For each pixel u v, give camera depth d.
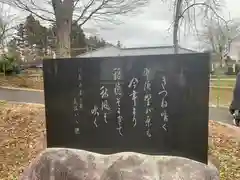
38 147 5.30
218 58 17.69
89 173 2.39
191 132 2.42
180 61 2.42
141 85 2.52
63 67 2.67
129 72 2.54
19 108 8.38
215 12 9.55
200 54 2.37
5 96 13.16
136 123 2.54
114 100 2.58
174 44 9.57
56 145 2.71
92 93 2.63
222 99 12.41
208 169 2.32
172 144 2.47
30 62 23.77
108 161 2.43
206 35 14.66
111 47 17.64
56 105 2.70
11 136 6.29
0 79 19.14
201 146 2.40
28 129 6.60
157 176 2.24
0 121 7.14
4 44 23.50
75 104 2.66
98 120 2.62
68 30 7.91
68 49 7.86
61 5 7.78
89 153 2.51
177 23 9.46
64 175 2.42
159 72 2.47
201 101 2.39
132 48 16.09
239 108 7.61
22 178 2.51
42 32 17.31
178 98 2.44
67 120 2.68
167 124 2.47
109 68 2.58
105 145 2.61
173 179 2.22
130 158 2.37
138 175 2.26
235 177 4.04
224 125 7.10
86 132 2.65
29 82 18.70
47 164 2.47
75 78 2.65
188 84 2.41
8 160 5.17
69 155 2.49
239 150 5.16
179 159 2.37
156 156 2.42
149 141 2.52
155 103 2.49
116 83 2.57
